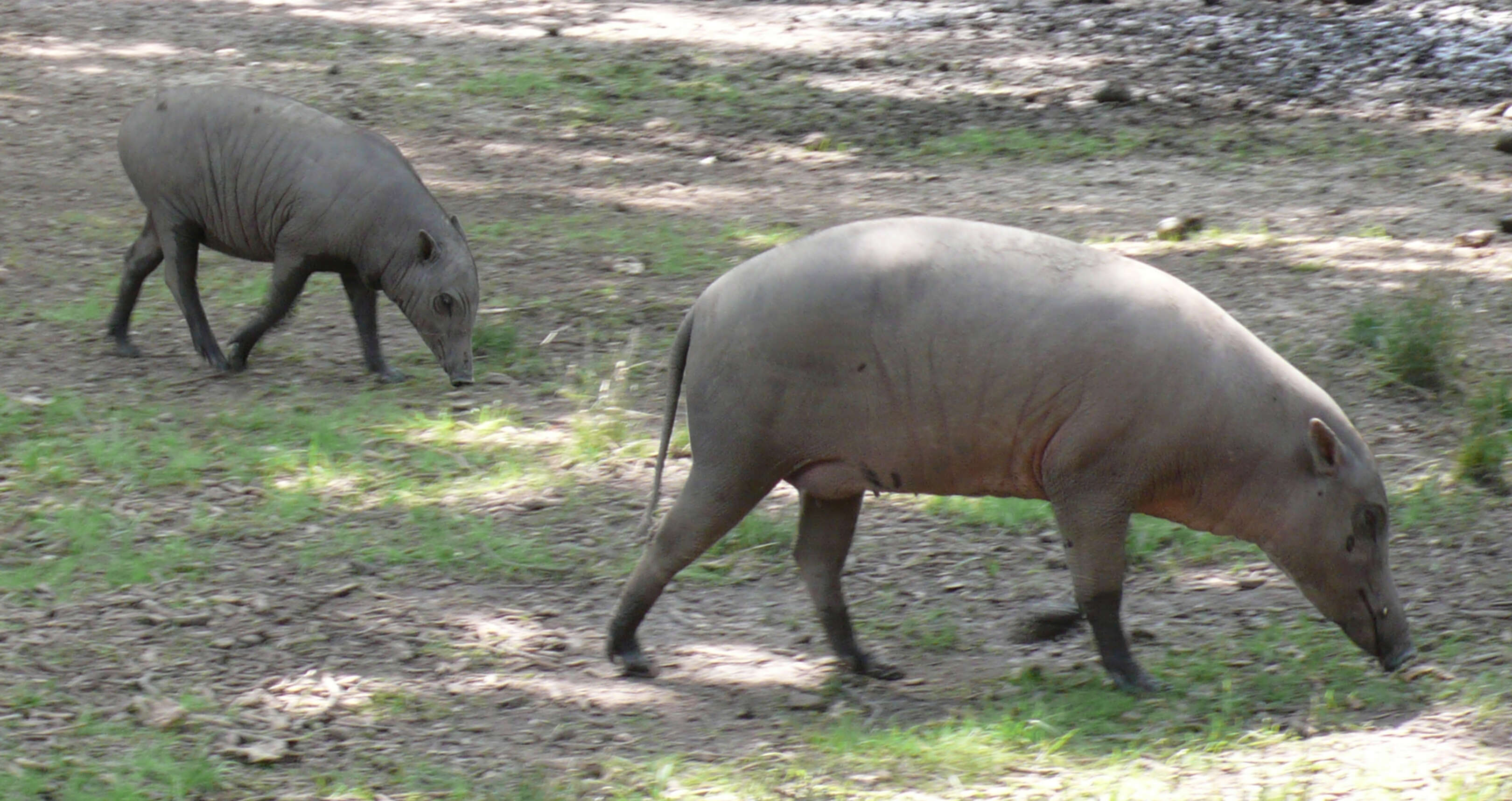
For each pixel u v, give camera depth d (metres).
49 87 29.47
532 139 27.47
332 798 8.95
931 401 9.59
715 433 10.06
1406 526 12.71
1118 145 27.05
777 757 9.35
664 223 22.81
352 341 18.33
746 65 32.75
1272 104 29.86
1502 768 8.51
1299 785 8.45
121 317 17.39
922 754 9.21
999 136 27.58
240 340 16.81
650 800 8.79
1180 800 8.40
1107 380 9.34
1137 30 36.03
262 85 30.03
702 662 11.09
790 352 9.75
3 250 20.80
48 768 9.27
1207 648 10.87
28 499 13.66
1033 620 11.16
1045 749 9.22
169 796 8.98
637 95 30.31
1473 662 10.16
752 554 12.97
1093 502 9.57
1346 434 9.66
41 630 11.34
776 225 22.53
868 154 26.77
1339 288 19.05
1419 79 31.36
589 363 17.17
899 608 11.95
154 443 14.82
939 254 9.66
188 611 11.70
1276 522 9.62
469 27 35.69
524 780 9.16
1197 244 21.23
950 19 37.28
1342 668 10.28
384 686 10.61
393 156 16.16
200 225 16.50
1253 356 9.59
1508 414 14.72
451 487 14.22
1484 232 20.78
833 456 9.92
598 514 13.70
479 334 17.72
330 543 12.99
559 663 11.04
